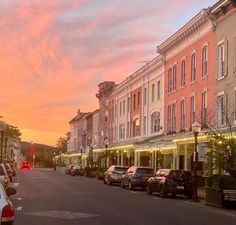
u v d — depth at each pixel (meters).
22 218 17.41
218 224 17.42
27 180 50.66
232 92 34.09
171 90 48.16
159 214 20.22
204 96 39.50
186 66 43.84
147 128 56.69
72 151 117.88
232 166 25.33
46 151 163.25
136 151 56.31
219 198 24.20
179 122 45.03
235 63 33.94
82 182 49.88
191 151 39.53
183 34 43.31
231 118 33.31
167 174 30.58
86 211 20.47
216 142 26.70
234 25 34.25
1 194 9.70
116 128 73.12
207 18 37.69
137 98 61.66
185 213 21.05
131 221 17.41
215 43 37.41
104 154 73.06
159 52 51.06
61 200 25.92
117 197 29.47
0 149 61.12
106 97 80.88
